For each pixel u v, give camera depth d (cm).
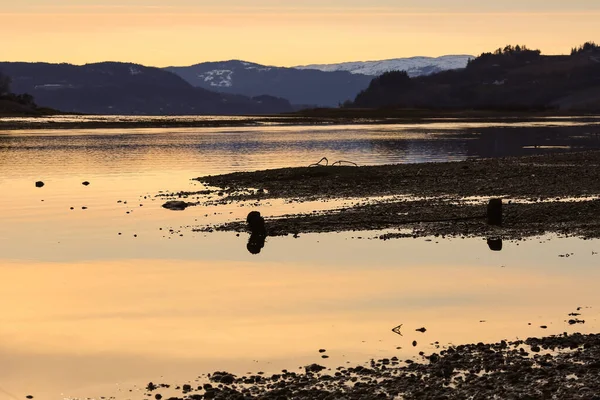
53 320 2523
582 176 6306
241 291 2878
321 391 1844
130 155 9950
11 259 3528
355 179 6328
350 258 3425
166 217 4694
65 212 4978
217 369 2059
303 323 2461
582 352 2073
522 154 9819
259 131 17188
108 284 3020
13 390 1933
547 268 3167
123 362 2123
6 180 6969
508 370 1948
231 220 4528
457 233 3972
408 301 2702
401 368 2008
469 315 2516
